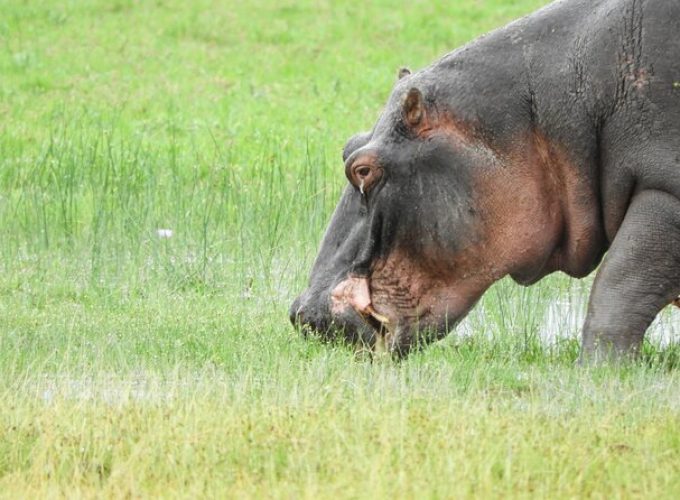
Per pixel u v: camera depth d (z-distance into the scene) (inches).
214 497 912.9
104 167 2209.6
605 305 1277.1
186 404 1073.5
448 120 1301.7
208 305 1573.6
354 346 1314.0
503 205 1299.2
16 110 2829.7
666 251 1272.1
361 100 3070.9
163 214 1980.8
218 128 2743.6
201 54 3427.7
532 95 1300.4
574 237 1316.4
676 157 1267.2
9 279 1696.6
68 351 1263.5
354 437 991.6
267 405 1070.4
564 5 1328.7
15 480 951.6
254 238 1872.5
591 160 1295.5
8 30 3523.6
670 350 1376.7
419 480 911.0
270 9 3868.1
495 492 902.4
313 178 2091.5
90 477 965.8
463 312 1321.4
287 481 938.1
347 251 1325.0
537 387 1193.4
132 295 1635.1
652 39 1272.1
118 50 3412.9
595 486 925.2
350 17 3816.4
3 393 1107.9
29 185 2132.1
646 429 1027.3
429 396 1103.6
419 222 1301.7
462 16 3860.7
